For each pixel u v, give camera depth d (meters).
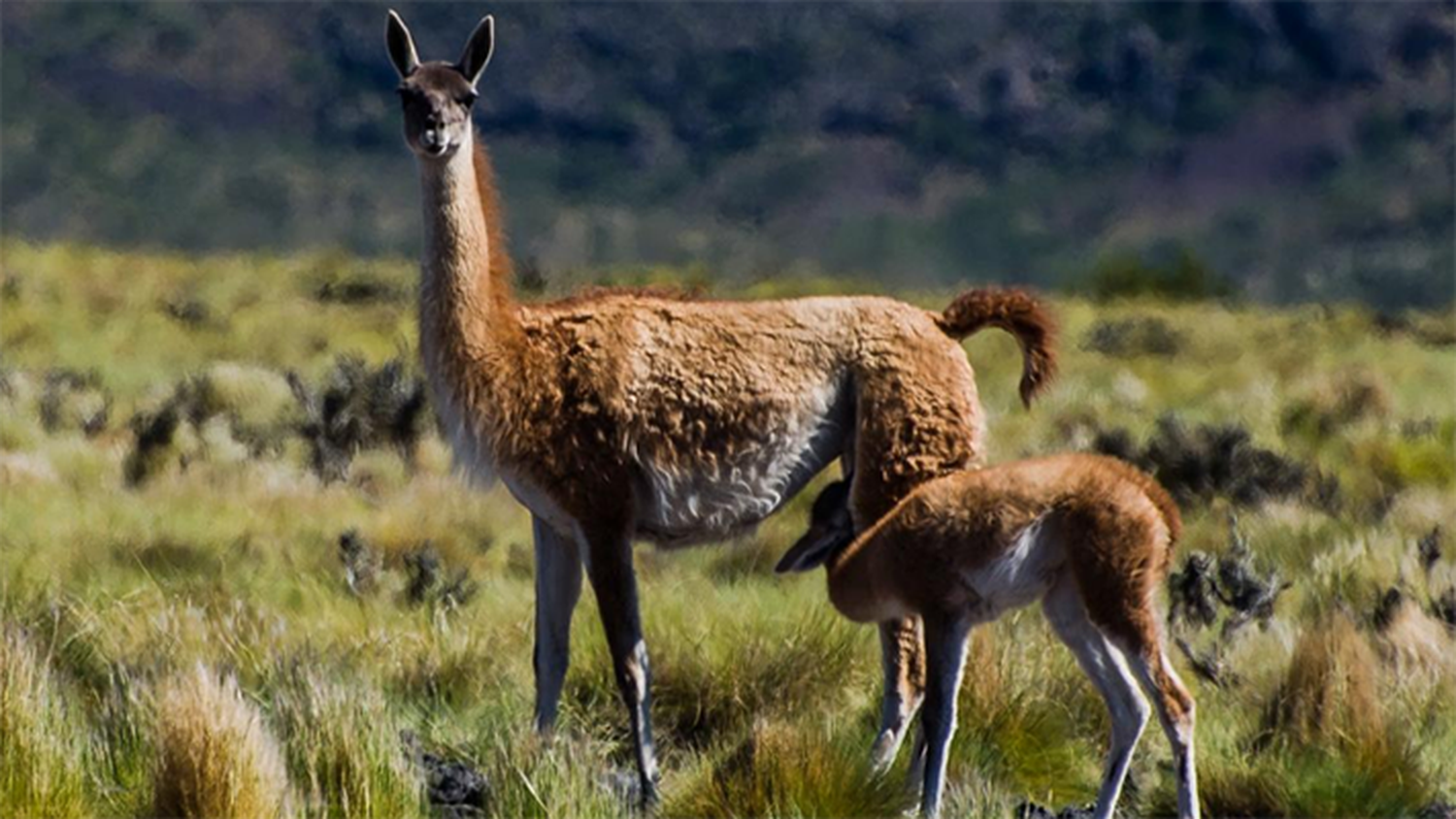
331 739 24.50
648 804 26.50
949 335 30.84
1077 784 28.52
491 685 31.98
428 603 38.28
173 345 98.06
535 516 29.67
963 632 26.58
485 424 28.81
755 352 29.64
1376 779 27.41
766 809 24.61
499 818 24.59
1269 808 26.98
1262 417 80.31
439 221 28.94
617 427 28.91
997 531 26.00
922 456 29.75
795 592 39.41
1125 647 25.44
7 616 31.31
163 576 39.22
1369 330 147.75
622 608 28.67
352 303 131.00
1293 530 49.12
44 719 24.38
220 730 23.36
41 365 85.75
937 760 26.11
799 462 30.11
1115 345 124.38
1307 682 30.22
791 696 31.02
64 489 49.62
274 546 43.50
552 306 29.75
